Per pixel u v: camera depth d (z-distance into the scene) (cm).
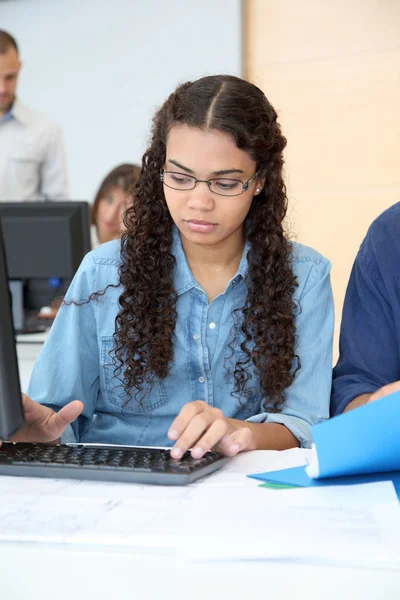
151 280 149
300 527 80
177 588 73
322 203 402
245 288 152
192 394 152
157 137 149
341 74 393
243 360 151
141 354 148
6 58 437
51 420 129
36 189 440
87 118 432
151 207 151
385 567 71
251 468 111
